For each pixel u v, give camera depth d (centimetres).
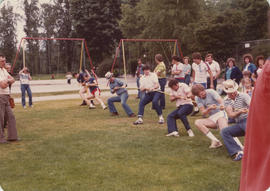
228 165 430
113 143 572
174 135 620
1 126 617
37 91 1936
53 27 5656
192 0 2975
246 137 117
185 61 1000
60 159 483
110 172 414
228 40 2825
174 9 2912
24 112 1041
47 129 738
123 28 3925
